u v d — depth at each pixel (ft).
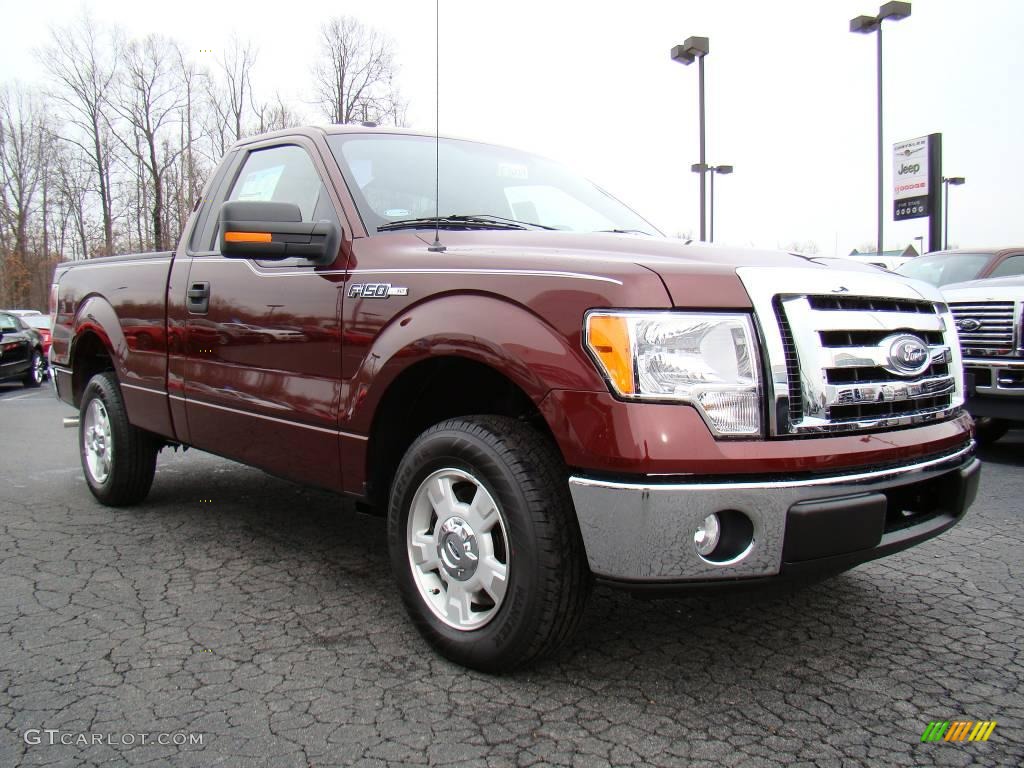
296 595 11.46
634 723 8.02
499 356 8.45
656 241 10.10
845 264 9.72
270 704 8.36
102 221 146.51
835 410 8.24
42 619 10.55
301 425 11.03
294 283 11.27
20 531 14.52
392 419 10.26
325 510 16.03
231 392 12.32
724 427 7.72
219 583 11.93
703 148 62.59
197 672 9.07
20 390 49.78
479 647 8.77
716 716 8.18
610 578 7.86
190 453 22.12
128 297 15.01
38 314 68.74
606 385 7.74
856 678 9.04
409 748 7.56
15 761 7.32
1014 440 25.58
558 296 8.22
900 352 8.75
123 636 10.03
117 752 7.48
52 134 151.33
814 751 7.56
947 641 10.03
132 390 14.83
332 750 7.53
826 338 8.27
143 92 134.82
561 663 9.31
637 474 7.61
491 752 7.50
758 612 10.93
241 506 16.31
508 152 14.05
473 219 11.75
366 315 10.09
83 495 17.40
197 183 125.29
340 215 11.18
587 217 12.91
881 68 65.26
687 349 7.75
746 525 7.77
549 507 8.21
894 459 8.46
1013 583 12.09
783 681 8.95
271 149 13.35
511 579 8.41
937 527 9.08
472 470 8.78
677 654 9.61
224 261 12.76
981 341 20.79
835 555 7.98
